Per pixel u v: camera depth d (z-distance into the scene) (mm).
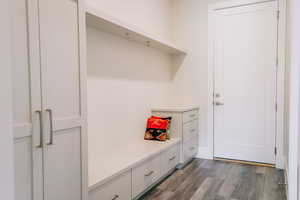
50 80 1271
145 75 3160
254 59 3320
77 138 1463
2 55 474
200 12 3662
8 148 485
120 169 1896
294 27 1853
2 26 475
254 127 3355
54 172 1305
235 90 3465
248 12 3322
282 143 3139
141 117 3078
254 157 3369
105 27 2211
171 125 3154
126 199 1994
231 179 2773
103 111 2385
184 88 3834
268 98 3250
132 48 2854
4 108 478
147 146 2674
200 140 3725
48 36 1255
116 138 2584
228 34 3475
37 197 1210
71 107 1413
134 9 2881
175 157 2996
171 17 3887
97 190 1650
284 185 2586
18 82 1110
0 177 468
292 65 1902
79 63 1465
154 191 2443
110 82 2482
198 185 2600
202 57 3672
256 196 2332
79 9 1462
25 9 1134
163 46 3209
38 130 1210
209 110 3635
